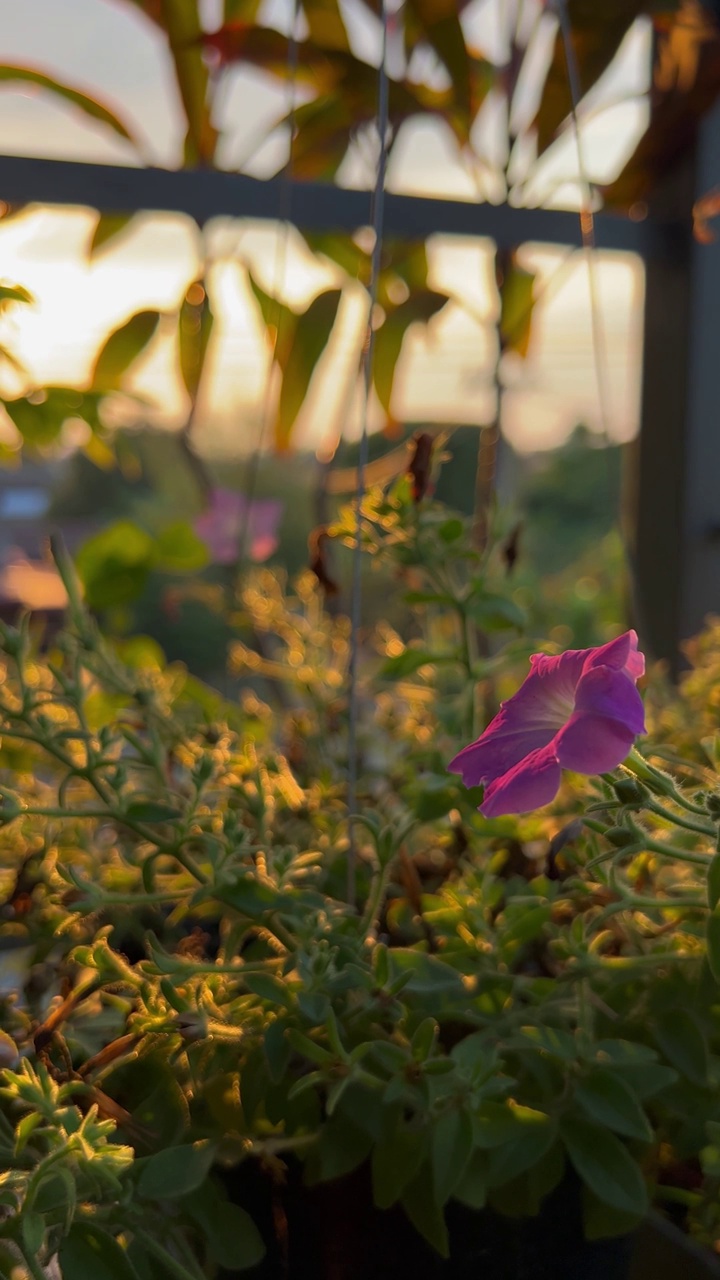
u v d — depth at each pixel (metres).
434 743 0.82
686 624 1.15
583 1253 0.68
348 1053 0.67
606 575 1.76
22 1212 0.59
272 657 0.94
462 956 0.70
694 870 0.71
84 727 0.70
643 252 1.10
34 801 0.78
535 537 2.28
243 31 1.04
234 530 1.11
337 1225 0.67
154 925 0.78
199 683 0.89
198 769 0.69
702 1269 0.70
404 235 0.99
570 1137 0.66
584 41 1.00
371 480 0.93
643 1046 0.67
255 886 0.68
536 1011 0.68
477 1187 0.65
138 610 1.73
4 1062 0.69
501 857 0.74
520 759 0.64
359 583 0.71
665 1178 0.72
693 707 0.84
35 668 0.76
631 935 0.71
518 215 1.01
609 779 0.62
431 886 0.79
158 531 1.03
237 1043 0.67
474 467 2.10
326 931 0.67
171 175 0.97
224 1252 0.64
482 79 1.05
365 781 0.84
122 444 1.03
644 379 1.18
